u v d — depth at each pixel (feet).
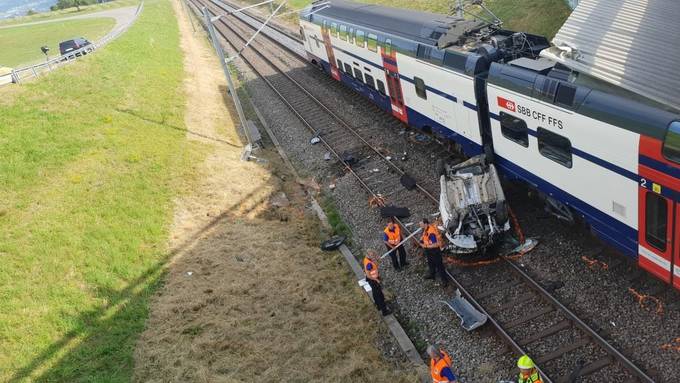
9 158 59.26
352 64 74.64
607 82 33.53
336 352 35.14
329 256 46.80
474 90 46.06
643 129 30.07
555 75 37.73
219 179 61.46
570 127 35.70
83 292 40.47
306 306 39.96
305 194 59.47
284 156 69.67
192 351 34.99
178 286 42.09
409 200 51.67
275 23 163.02
